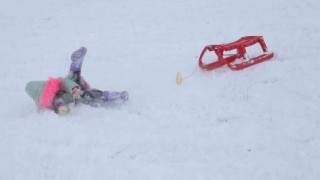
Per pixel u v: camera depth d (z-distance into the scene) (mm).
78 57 6035
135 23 10977
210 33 9602
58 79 5977
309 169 4367
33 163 4836
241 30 9531
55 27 11242
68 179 4520
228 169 4492
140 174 4516
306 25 9195
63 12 12586
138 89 6848
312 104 5715
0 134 5504
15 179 4559
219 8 11484
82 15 12125
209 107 5895
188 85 6734
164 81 7078
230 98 6117
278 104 5809
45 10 12961
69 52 9328
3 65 8758
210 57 7980
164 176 4453
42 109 5992
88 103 6195
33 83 6031
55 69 8367
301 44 8062
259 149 4812
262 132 5152
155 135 5277
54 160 4867
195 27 10164
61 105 5789
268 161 4566
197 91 6395
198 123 5516
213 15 10922
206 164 4621
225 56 7711
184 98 6203
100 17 11789
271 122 5359
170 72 7516
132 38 9859
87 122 5688
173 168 4594
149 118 5762
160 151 4934
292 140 4930
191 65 7723
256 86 6469
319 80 6387
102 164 4754
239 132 5199
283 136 5020
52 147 5129
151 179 4422
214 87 6543
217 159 4691
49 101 5898
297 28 9078
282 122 5328
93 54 9062
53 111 5918
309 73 6695
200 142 5062
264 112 5637
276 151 4742
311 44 8016
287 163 4496
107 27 10875
